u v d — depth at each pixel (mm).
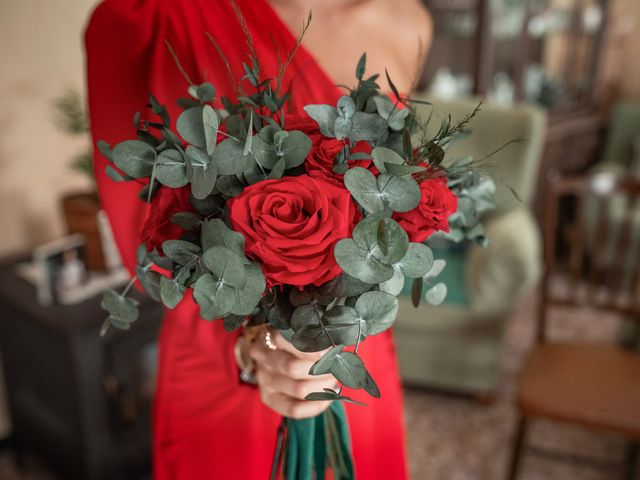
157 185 639
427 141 651
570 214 3680
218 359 879
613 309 1945
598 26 3807
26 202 2008
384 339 997
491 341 2281
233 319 619
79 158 1804
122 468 1787
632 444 1920
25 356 1804
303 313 580
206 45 792
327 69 909
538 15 3266
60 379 1685
